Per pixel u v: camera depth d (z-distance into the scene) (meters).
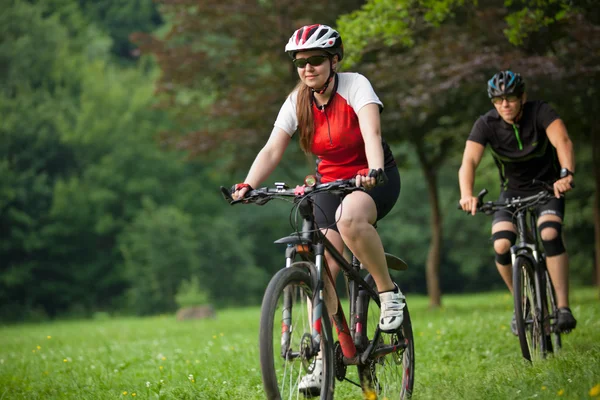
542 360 8.52
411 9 15.24
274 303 5.82
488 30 18.11
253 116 26.03
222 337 17.53
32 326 44.69
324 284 6.47
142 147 66.50
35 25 67.12
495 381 7.50
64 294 64.94
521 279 8.83
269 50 26.59
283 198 6.27
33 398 9.27
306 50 6.41
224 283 64.88
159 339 19.70
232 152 29.06
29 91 65.50
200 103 32.53
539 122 9.31
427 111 21.11
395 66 22.41
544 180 9.55
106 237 66.69
